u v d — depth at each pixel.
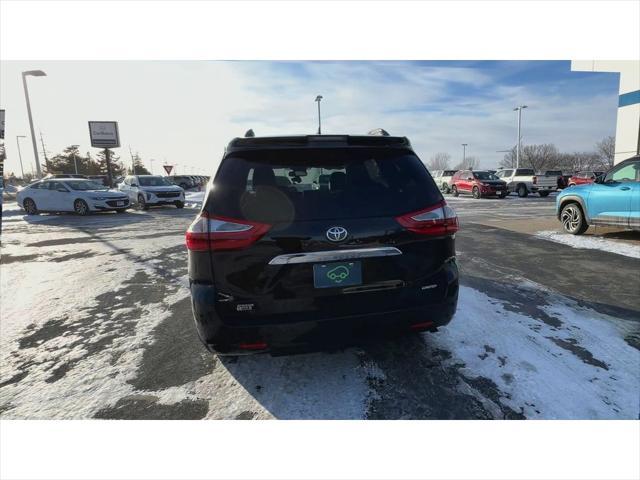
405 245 2.64
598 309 4.15
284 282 2.45
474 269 5.84
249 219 2.43
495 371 2.94
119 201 16.03
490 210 15.91
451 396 2.65
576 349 3.27
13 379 2.97
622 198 7.71
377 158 2.75
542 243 7.88
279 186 2.52
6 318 4.20
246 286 2.44
